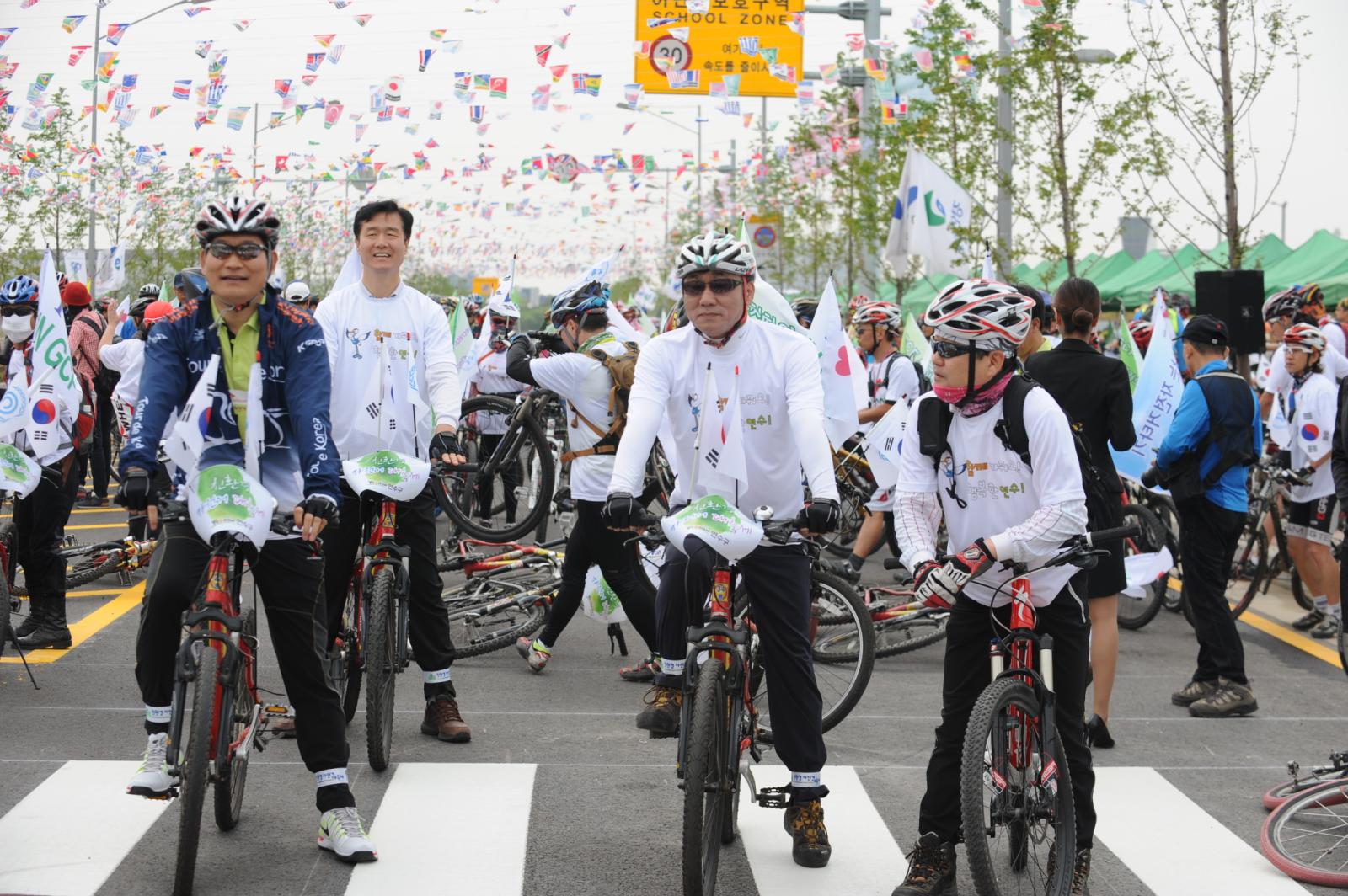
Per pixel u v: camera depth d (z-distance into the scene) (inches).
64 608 305.0
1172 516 374.6
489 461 377.7
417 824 195.8
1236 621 354.6
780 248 1024.9
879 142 803.4
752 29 728.3
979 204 617.0
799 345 179.8
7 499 297.4
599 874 179.3
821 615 255.8
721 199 1269.7
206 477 165.6
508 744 237.0
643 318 620.4
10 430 276.8
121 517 514.9
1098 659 242.2
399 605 224.4
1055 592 167.3
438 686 239.3
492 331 466.0
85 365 425.7
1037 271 706.8
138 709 251.6
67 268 747.4
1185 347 273.4
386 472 217.0
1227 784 222.8
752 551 178.2
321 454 168.2
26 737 231.6
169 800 198.1
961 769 153.6
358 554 236.7
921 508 169.6
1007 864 176.9
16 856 179.2
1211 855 191.0
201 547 172.6
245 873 175.5
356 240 235.0
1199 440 265.4
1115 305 863.1
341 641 233.9
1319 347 330.3
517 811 202.1
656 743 239.6
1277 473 339.0
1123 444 237.9
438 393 234.4
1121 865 187.3
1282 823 194.5
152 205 855.1
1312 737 251.6
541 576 312.8
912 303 1041.5
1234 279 400.8
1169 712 268.5
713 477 177.6
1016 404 161.5
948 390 164.1
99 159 808.3
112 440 605.6
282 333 173.6
